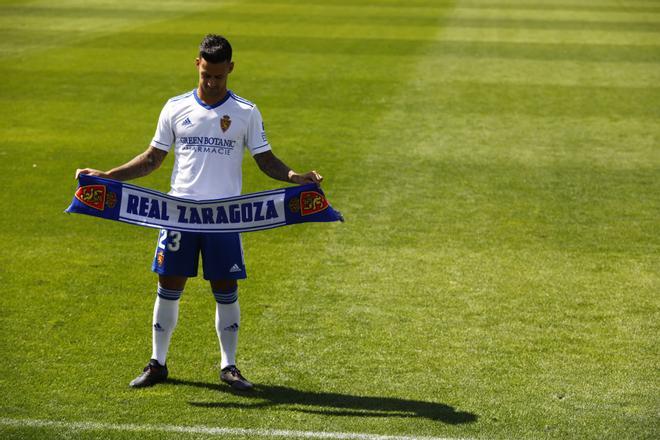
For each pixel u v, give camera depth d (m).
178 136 12.27
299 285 16.75
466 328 14.88
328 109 33.19
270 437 11.08
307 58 44.19
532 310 15.73
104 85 36.78
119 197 12.26
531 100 35.66
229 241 12.33
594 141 29.27
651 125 31.73
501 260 18.36
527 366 13.42
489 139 29.23
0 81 37.19
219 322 12.66
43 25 54.12
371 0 74.06
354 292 16.45
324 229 20.14
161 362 12.66
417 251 18.83
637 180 24.75
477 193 23.27
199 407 11.92
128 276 17.19
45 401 12.00
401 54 46.00
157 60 42.62
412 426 11.45
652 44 51.81
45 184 23.56
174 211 12.20
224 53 11.74
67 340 14.11
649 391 12.62
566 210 21.97
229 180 12.23
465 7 70.38
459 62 44.12
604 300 16.27
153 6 65.81
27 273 17.23
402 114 32.62
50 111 32.16
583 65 44.09
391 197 22.72
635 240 19.77
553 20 63.16
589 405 12.15
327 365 13.36
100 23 55.59
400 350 13.95
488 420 11.65
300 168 25.28
